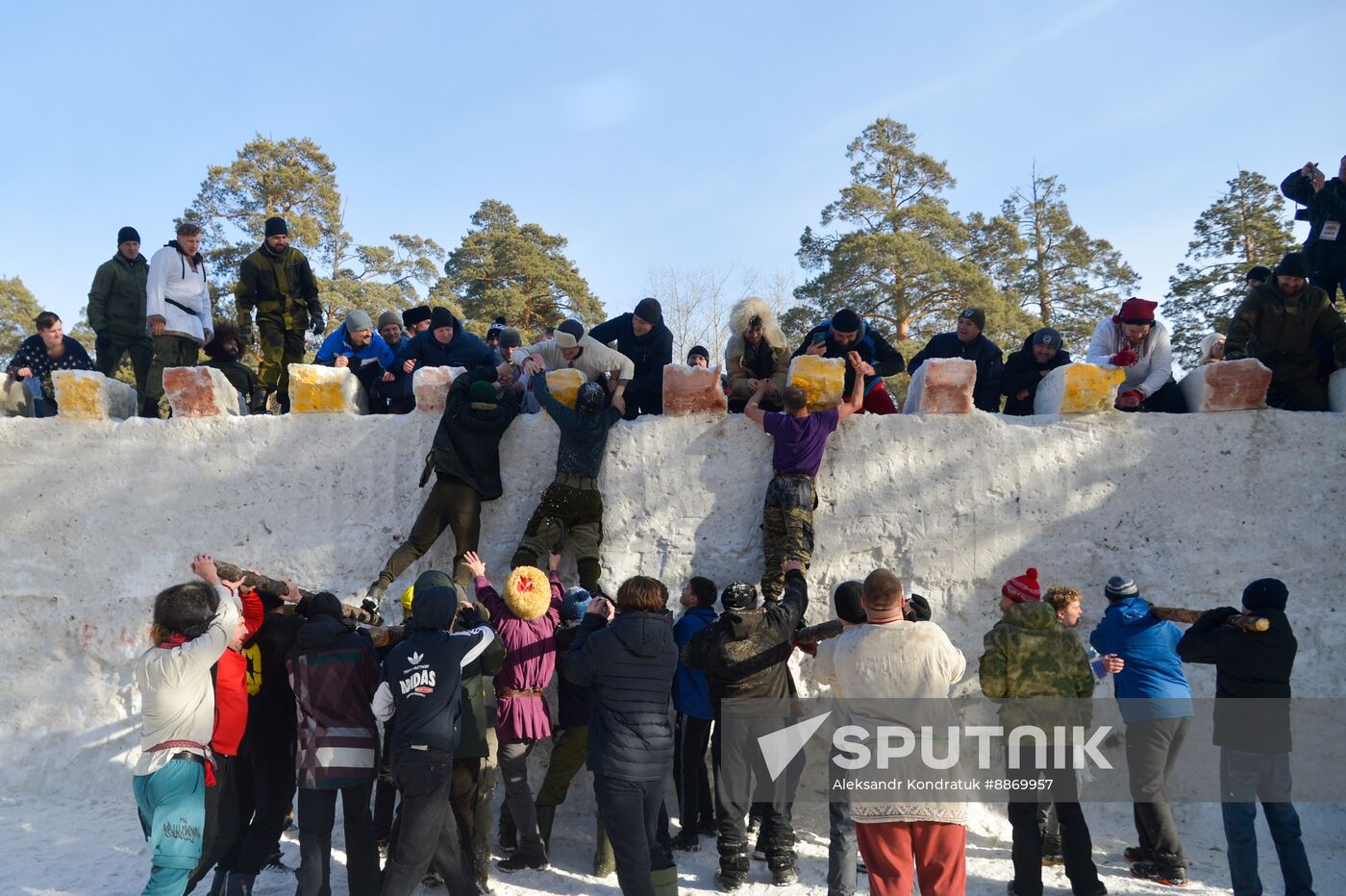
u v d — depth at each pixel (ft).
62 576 25.77
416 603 18.37
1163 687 20.16
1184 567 23.67
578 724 21.31
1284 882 18.79
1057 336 27.86
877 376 26.53
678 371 24.47
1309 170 29.91
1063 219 113.80
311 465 25.50
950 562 23.93
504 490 24.82
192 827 16.43
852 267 93.04
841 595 19.21
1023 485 24.06
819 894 19.44
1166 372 25.67
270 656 19.03
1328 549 23.62
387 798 20.44
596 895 19.67
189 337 31.53
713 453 24.47
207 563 17.72
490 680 20.72
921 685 17.04
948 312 95.55
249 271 31.55
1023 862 18.83
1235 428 24.02
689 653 20.25
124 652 25.30
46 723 25.17
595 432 23.99
